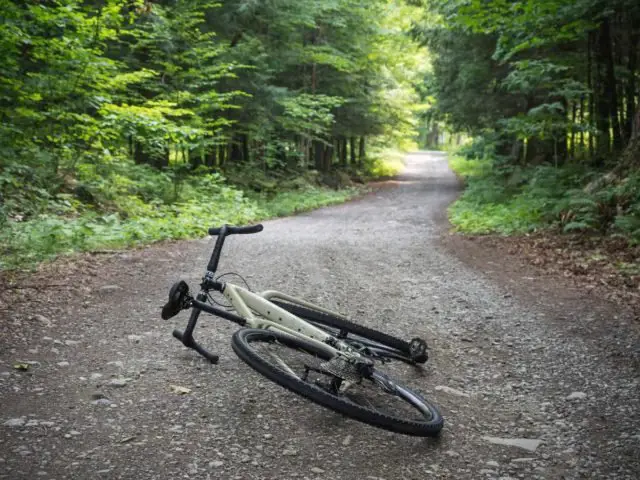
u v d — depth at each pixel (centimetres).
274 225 1571
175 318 560
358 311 639
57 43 1160
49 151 1299
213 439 324
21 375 396
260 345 414
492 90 2378
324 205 2423
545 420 376
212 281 411
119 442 314
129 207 1307
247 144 2638
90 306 582
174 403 368
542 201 1355
